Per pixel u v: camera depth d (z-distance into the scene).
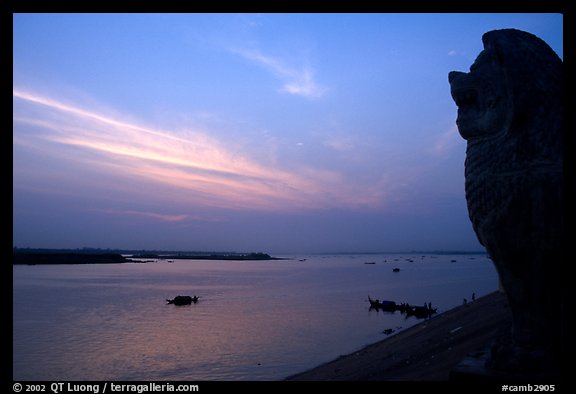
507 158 5.22
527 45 5.33
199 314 39.94
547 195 5.00
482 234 5.48
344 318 37.94
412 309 39.84
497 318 14.02
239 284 74.75
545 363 5.00
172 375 19.97
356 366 16.36
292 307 45.25
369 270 132.12
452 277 91.62
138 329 32.16
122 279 80.94
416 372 11.56
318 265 179.25
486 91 5.41
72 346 26.09
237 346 26.52
